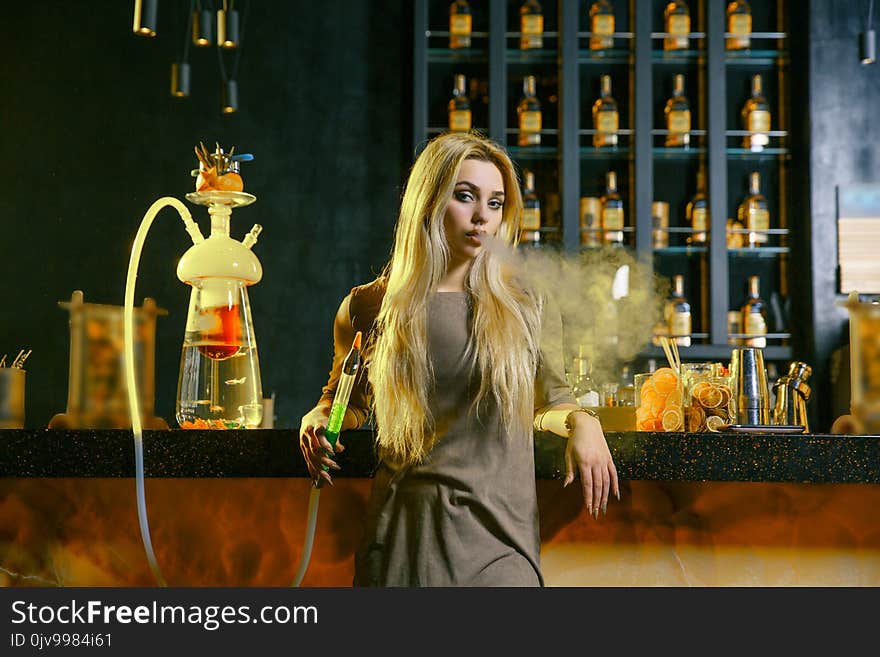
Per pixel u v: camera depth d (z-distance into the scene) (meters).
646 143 3.88
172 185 4.04
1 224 3.99
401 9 4.14
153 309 1.92
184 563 1.75
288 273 4.05
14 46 4.05
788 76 4.05
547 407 1.54
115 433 1.63
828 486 1.73
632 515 1.74
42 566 1.74
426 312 1.43
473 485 1.37
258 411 1.81
